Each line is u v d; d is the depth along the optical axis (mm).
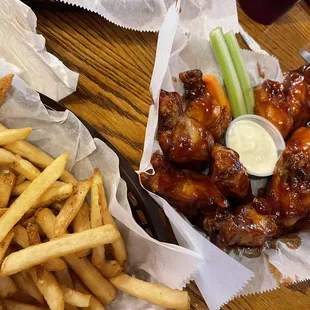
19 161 262
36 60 301
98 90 321
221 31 341
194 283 305
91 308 268
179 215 283
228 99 348
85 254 260
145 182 289
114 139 315
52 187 263
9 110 274
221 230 290
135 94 328
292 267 321
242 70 346
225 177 289
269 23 383
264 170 327
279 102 342
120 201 277
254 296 321
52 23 324
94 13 333
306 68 350
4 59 301
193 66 346
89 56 326
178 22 304
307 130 333
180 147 294
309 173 310
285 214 312
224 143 333
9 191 260
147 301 274
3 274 240
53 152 285
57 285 252
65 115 272
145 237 265
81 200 259
